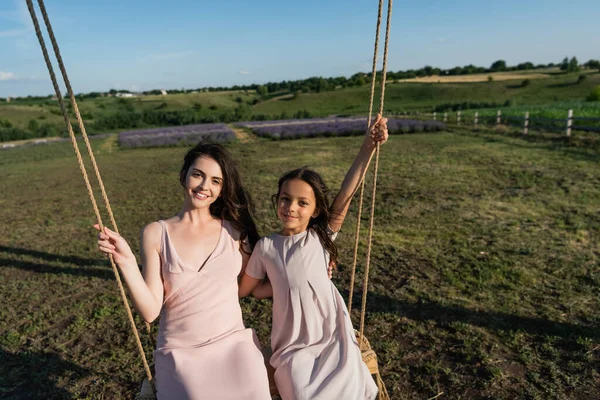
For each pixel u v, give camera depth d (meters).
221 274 2.18
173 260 2.10
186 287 2.11
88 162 18.98
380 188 9.77
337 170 12.84
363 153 2.41
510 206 7.71
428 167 12.16
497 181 9.85
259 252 2.32
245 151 19.20
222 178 2.24
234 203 2.32
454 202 8.19
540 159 12.30
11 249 6.74
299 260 2.25
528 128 18.84
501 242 5.89
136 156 20.72
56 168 17.77
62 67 1.82
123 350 3.81
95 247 6.62
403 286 4.70
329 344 2.23
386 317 4.08
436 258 5.43
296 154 17.12
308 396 2.02
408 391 3.11
